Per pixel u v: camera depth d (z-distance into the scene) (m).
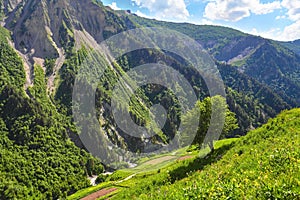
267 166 15.97
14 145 172.38
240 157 27.36
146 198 22.94
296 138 24.75
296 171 13.28
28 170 155.75
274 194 10.92
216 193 12.87
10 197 134.75
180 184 25.25
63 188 148.00
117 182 62.91
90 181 148.50
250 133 41.41
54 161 165.00
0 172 148.50
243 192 12.15
